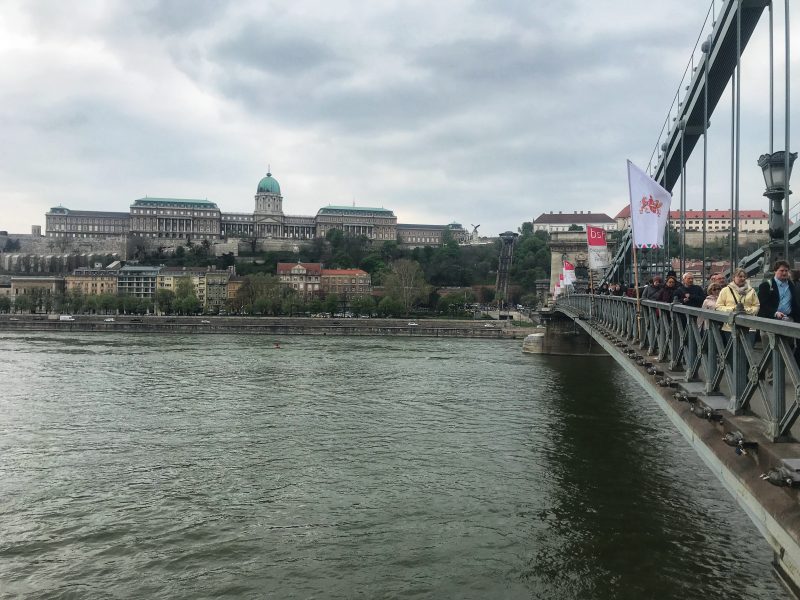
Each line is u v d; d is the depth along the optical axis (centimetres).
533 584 2045
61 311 18038
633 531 2427
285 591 2031
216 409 4650
